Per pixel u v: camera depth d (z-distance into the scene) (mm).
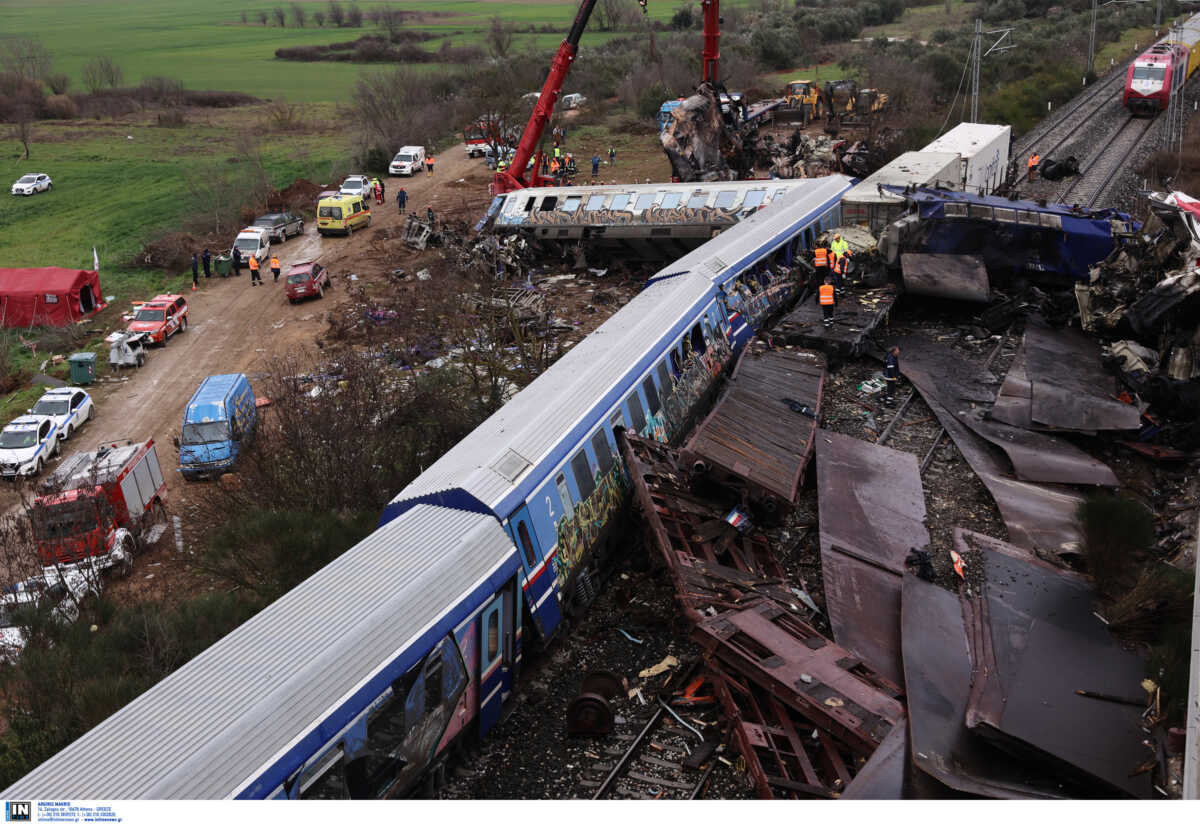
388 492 23375
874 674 14492
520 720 15477
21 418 31375
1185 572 16797
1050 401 24344
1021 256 31516
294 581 18656
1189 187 46969
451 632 13602
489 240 42406
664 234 41219
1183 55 69812
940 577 17750
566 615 17125
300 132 93375
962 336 30516
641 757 14359
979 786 12203
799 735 13906
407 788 13125
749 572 17422
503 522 15508
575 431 18375
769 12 144875
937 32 112875
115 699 14977
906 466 22094
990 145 45188
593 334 24016
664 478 18984
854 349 28219
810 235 35500
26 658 16250
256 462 23938
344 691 11867
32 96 107062
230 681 11602
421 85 89750
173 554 24328
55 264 54750
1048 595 16922
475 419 25953
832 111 70438
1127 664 14906
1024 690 14078
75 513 22812
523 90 91562
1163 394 23875
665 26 142000
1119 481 21906
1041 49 92562
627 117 84375
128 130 97125
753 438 20734
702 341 25812
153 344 40562
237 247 51031
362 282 46281
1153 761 12742
